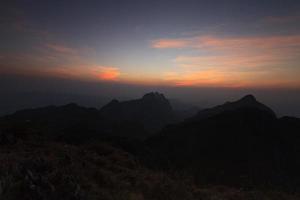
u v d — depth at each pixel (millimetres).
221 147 66875
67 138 30250
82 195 8992
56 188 8914
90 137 34844
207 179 30703
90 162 15203
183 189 14484
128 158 20250
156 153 43156
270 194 22156
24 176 9055
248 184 30297
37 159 11180
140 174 15508
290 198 22375
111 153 20797
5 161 10406
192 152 64062
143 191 12594
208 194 15711
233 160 58469
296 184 44875
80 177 10969
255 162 57906
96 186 10766
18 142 17562
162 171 19906
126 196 10773
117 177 13383
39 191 8250
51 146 17984
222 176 37531
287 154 67062
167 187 13766
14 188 8133
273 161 61219
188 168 37375
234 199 16984
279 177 49531
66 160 12938
